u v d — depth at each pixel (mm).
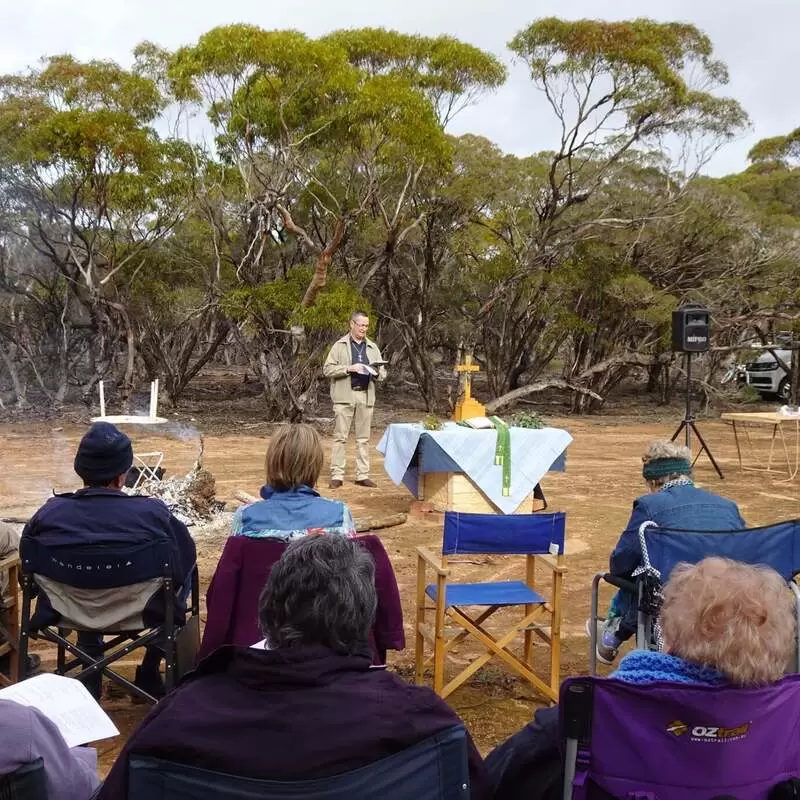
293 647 2010
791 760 2109
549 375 26750
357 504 9516
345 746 1808
